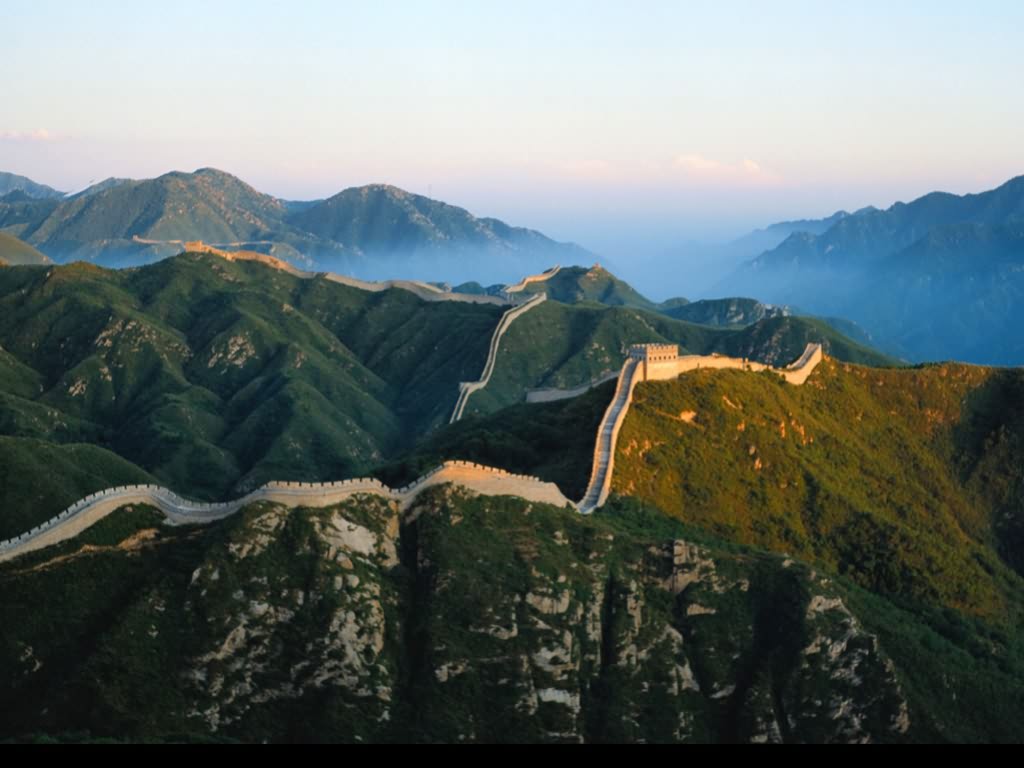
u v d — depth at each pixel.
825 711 196.75
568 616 193.00
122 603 180.75
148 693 168.38
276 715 173.50
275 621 180.75
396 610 189.00
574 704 185.12
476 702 179.00
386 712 175.38
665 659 196.38
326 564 186.12
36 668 171.62
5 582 179.75
